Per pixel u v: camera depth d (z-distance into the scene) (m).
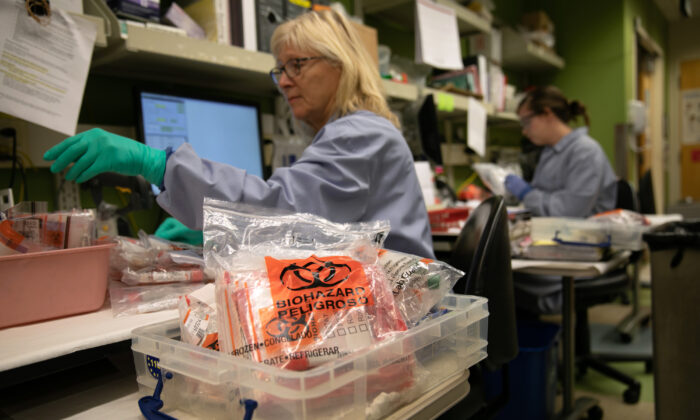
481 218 0.97
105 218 1.16
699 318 1.17
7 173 1.19
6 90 0.89
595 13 3.88
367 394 0.48
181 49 1.21
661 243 1.23
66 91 0.97
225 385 0.48
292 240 0.64
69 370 0.69
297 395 0.41
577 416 1.61
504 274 0.95
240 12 1.43
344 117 1.00
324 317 0.49
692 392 1.19
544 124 2.46
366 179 0.93
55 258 0.69
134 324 0.67
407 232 0.97
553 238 1.48
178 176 0.82
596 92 3.91
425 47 2.12
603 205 2.40
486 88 2.92
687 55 5.79
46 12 0.94
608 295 1.96
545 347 1.59
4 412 0.57
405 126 2.22
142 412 0.51
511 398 1.60
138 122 1.23
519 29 3.70
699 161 5.76
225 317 0.50
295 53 1.10
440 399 0.56
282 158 1.77
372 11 2.38
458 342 0.59
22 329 0.65
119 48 1.15
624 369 2.26
